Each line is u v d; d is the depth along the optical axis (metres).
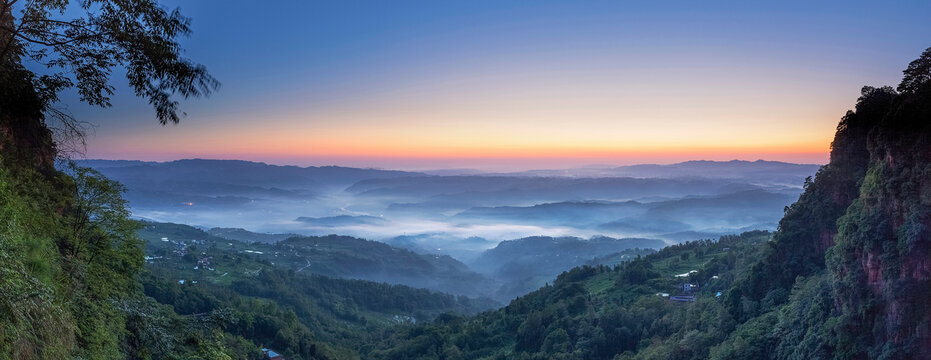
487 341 159.38
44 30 20.39
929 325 52.09
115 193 29.06
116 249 29.64
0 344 12.88
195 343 40.84
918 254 53.97
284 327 122.88
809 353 65.75
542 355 128.62
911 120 57.19
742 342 79.06
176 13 21.09
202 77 21.89
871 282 59.16
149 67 21.11
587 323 134.25
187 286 142.62
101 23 20.36
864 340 58.41
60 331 16.86
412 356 152.25
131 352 33.09
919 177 55.38
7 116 23.08
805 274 88.69
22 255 16.12
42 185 24.80
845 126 86.88
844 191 87.00
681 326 113.00
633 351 118.19
